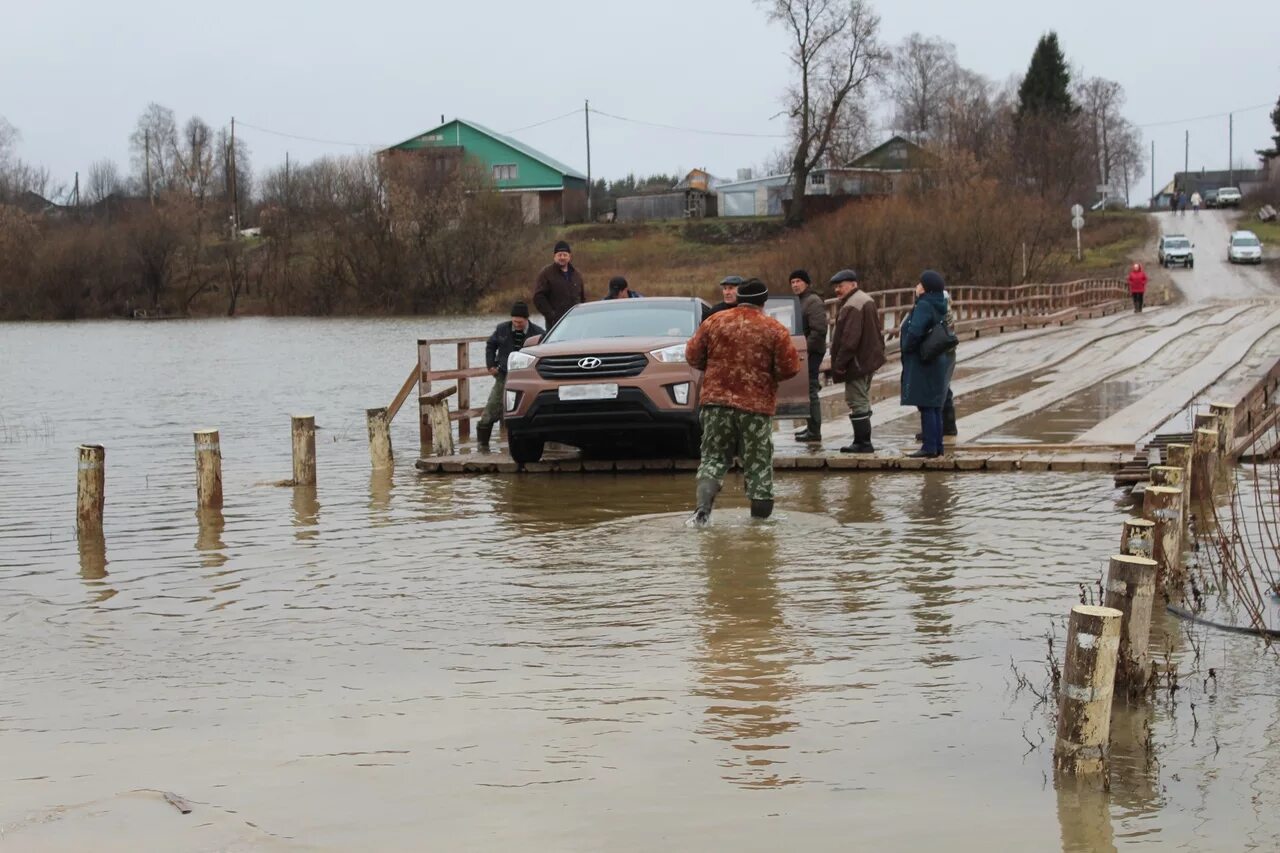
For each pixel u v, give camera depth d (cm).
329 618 767
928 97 13288
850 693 603
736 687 614
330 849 449
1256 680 613
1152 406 1711
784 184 10206
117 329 6266
